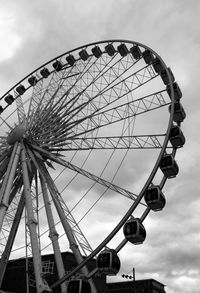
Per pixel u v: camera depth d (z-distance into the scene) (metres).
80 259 26.00
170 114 28.28
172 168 29.20
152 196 27.19
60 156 31.83
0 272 29.81
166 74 31.84
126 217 24.42
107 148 29.36
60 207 28.05
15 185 31.73
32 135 32.34
